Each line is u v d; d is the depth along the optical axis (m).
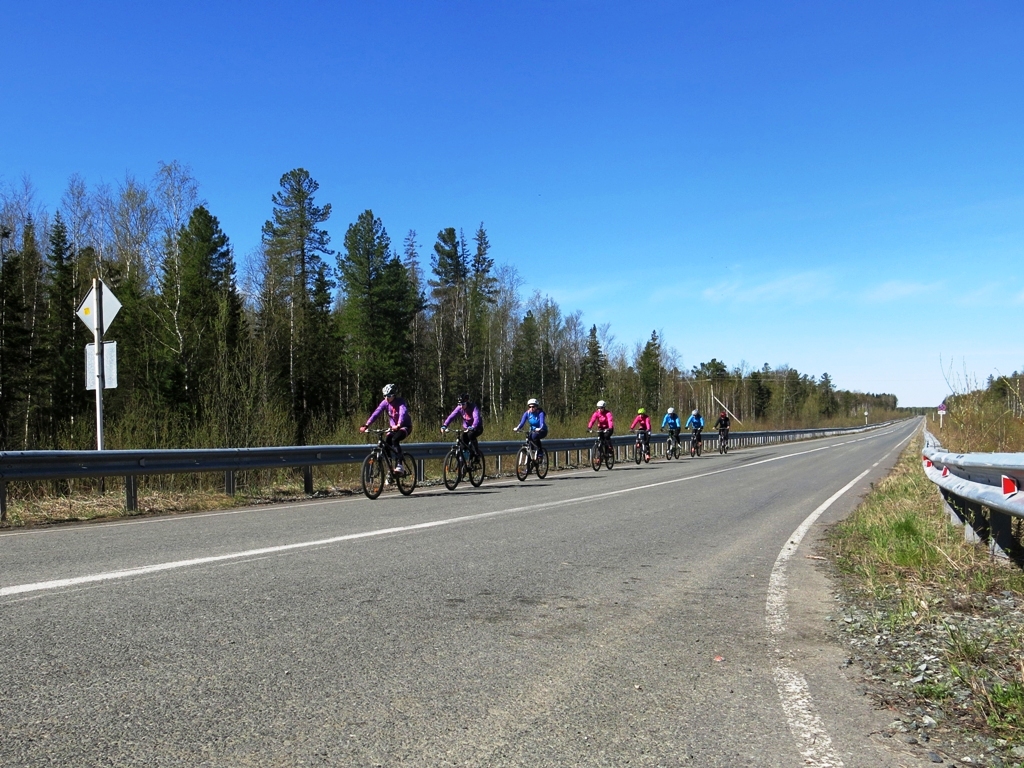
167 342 37.56
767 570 7.29
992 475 7.12
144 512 11.12
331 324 55.84
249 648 4.32
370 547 7.68
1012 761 3.19
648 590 6.22
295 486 14.98
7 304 36.12
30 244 40.28
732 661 4.46
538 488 15.61
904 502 12.07
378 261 55.03
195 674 3.88
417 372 65.50
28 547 7.47
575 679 4.05
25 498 12.48
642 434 26.73
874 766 3.13
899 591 6.33
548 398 69.19
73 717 3.32
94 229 41.62
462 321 61.56
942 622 5.04
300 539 8.11
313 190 53.38
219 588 5.70
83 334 39.16
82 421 17.91
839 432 83.75
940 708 3.79
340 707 3.54
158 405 20.42
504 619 5.16
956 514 8.99
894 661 4.52
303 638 4.54
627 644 4.71
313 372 50.50
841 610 5.79
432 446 17.33
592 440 25.66
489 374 66.69
